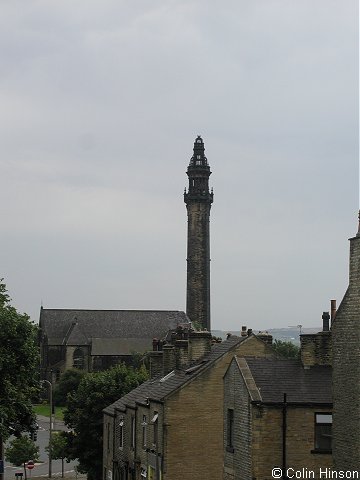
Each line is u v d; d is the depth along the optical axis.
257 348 50.38
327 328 42.62
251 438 34.69
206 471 48.69
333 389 32.50
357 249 30.78
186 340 58.47
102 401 77.88
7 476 96.25
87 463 78.31
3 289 61.31
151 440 53.34
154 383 61.84
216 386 49.47
